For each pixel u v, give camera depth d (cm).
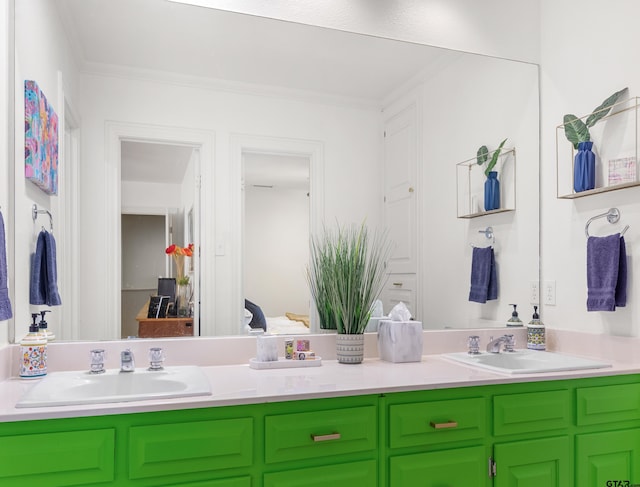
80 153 192
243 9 213
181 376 169
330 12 225
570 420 183
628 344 201
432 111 240
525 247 248
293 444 149
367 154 232
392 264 233
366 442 157
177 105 206
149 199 202
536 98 249
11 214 173
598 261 209
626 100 207
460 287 241
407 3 237
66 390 155
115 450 134
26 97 180
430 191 240
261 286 214
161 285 202
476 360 215
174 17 205
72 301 190
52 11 188
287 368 195
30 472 127
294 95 222
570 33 234
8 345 171
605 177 215
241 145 215
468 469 168
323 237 224
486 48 248
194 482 140
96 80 196
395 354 208
